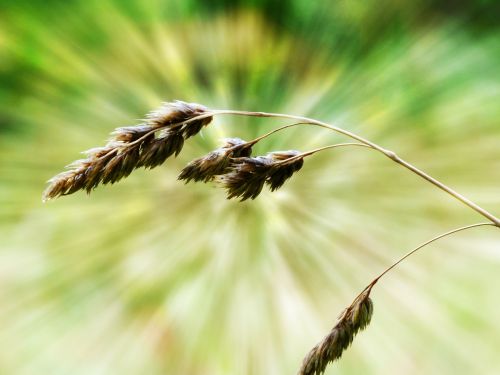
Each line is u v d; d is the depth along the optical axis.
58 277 0.83
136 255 0.86
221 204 0.89
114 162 0.26
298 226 0.85
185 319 0.78
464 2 0.83
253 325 0.76
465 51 0.83
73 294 0.82
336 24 0.88
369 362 0.68
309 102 0.89
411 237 0.80
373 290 0.76
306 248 0.83
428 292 0.73
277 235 0.85
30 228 0.89
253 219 0.87
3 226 0.88
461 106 0.83
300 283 0.79
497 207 0.79
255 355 0.73
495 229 0.77
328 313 0.75
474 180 0.81
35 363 0.73
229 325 0.77
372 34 0.87
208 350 0.74
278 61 0.90
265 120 0.88
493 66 0.82
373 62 0.87
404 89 0.86
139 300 0.81
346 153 0.87
